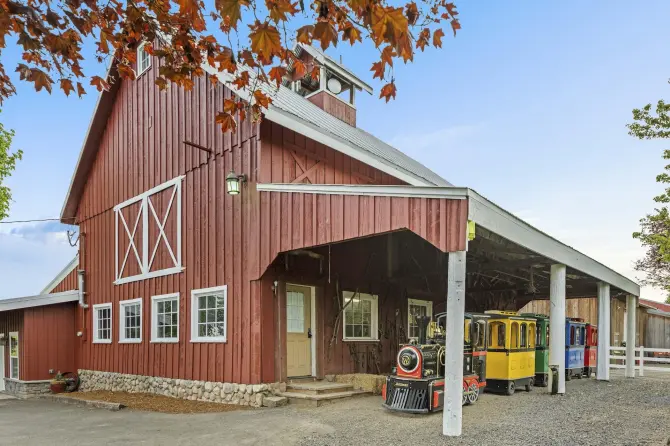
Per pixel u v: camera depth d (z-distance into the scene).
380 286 12.69
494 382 10.09
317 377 10.52
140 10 4.64
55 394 13.52
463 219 6.33
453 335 6.39
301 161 10.16
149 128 13.00
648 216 10.20
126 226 13.48
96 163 15.25
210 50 4.77
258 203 9.55
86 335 14.60
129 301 12.95
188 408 9.34
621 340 20.98
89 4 4.18
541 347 11.96
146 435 7.00
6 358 15.23
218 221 10.48
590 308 21.47
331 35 3.59
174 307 11.49
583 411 8.00
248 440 6.47
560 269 10.06
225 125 5.27
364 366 11.84
